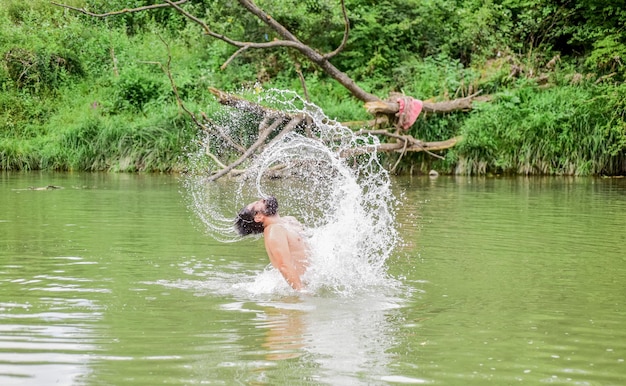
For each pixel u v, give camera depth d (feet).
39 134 73.15
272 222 23.44
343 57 76.84
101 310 19.77
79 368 15.24
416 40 77.56
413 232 33.47
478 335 17.76
